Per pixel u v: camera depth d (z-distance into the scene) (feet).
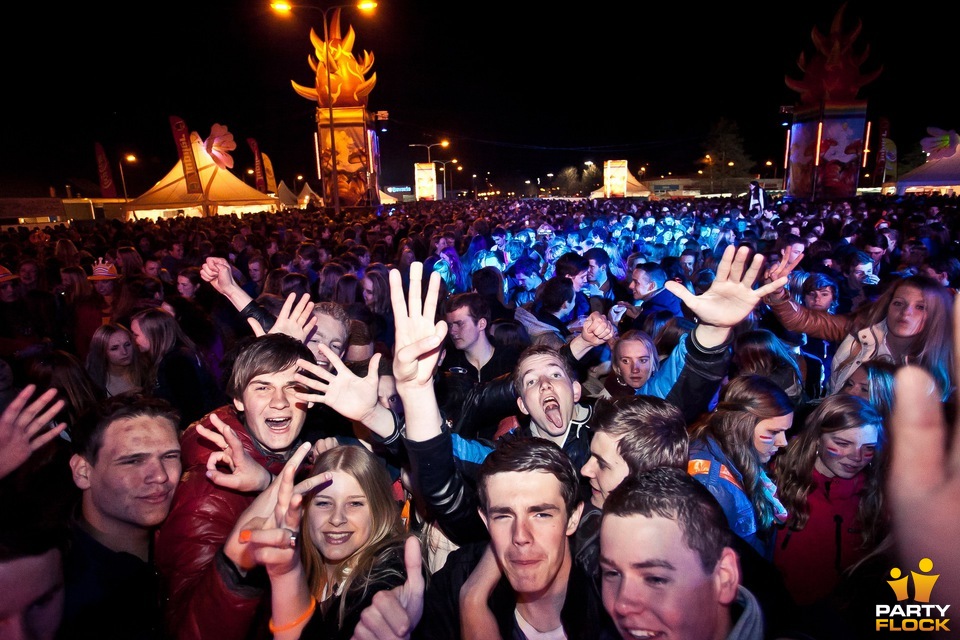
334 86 125.29
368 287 20.27
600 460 6.84
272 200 120.78
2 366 10.80
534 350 8.69
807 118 121.39
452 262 28.07
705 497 4.86
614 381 12.45
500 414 10.12
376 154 142.00
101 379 13.69
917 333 11.01
